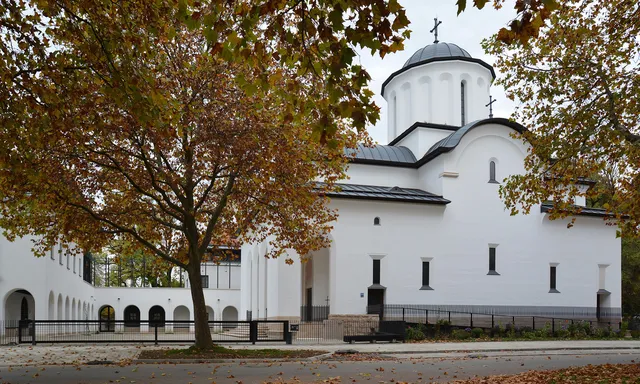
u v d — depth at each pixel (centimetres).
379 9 784
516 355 2119
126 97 1093
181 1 876
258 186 1878
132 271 6562
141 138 1759
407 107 4172
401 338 2631
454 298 3406
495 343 2575
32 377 1380
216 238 2250
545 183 1656
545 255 3634
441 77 4028
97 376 1402
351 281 3234
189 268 1977
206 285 6116
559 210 1645
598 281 3725
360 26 805
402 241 3366
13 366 1608
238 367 1625
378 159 3791
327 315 3441
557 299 3616
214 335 3316
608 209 1658
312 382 1291
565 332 3091
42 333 3050
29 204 1788
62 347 2184
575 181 1638
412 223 3400
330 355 1969
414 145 3922
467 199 3538
